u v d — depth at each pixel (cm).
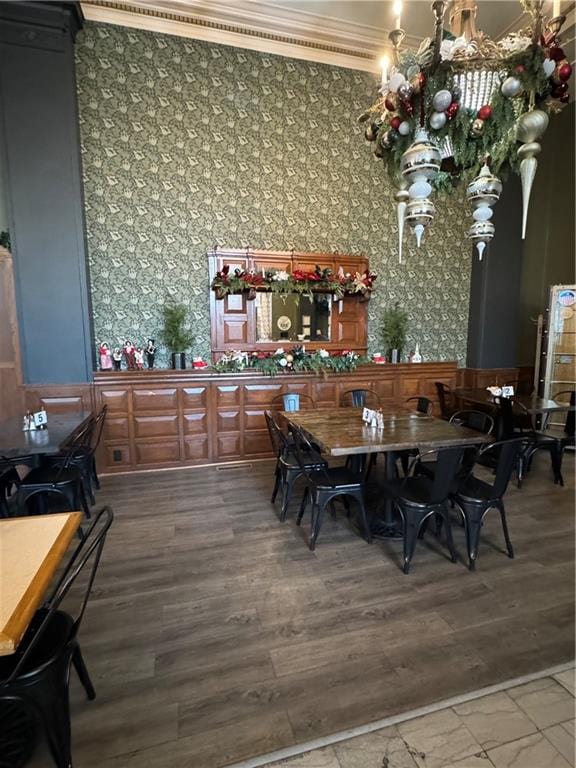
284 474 306
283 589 223
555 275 598
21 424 306
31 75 343
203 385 420
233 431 434
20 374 373
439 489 234
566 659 175
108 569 242
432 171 179
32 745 137
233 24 410
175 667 170
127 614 203
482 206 211
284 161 459
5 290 366
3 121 343
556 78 171
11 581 116
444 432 273
